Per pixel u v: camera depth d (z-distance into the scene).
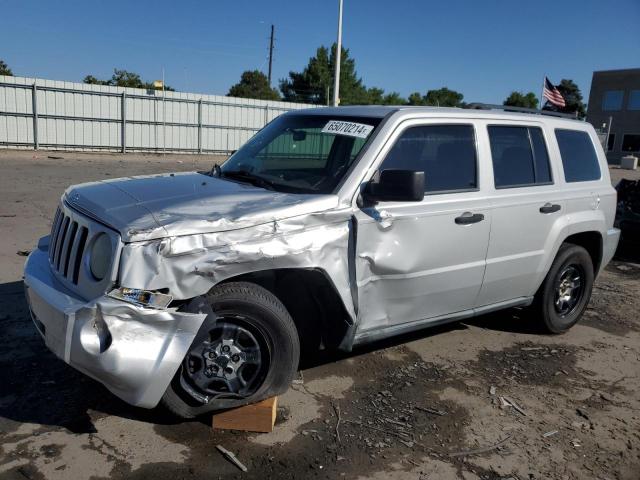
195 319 3.07
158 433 3.45
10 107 24.61
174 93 28.83
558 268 5.29
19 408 3.62
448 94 75.62
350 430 3.62
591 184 5.57
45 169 18.23
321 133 4.27
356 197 3.77
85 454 3.21
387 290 4.02
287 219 3.43
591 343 5.43
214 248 3.19
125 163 22.56
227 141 31.05
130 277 3.00
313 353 4.71
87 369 2.98
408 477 3.20
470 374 4.56
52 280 3.49
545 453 3.54
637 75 48.28
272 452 3.33
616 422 3.97
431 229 4.13
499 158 4.75
